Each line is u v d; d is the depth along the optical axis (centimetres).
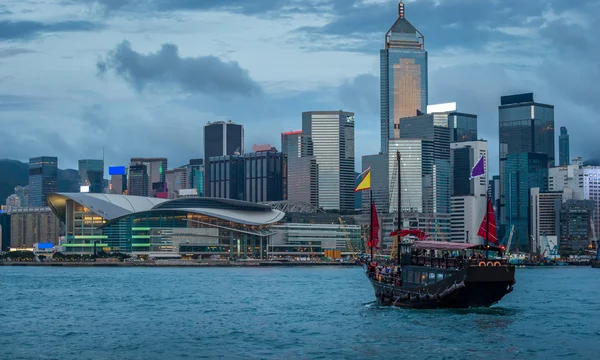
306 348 10881
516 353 10450
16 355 10531
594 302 18125
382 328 12469
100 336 12231
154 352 10694
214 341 11612
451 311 14150
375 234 17300
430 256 14550
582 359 10081
